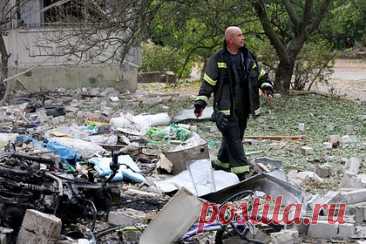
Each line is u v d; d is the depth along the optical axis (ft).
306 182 29.96
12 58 65.00
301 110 53.42
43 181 21.01
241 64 27.96
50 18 64.85
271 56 65.51
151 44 85.66
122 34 58.18
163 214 19.81
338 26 68.80
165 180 28.19
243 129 28.66
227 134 28.12
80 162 31.55
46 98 60.18
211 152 36.52
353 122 48.03
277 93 62.39
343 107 55.93
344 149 38.01
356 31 107.96
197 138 38.60
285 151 37.29
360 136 42.29
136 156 34.65
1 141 35.09
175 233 19.45
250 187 23.02
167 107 55.26
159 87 76.74
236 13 58.13
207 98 27.76
